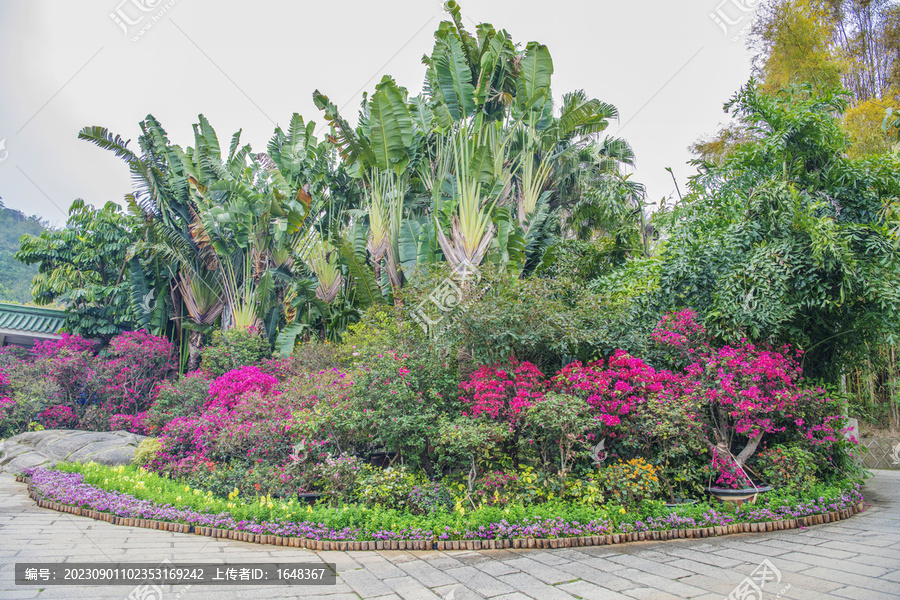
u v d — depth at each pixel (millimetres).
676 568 3709
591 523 4520
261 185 12406
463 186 7988
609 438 5648
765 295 5809
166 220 11180
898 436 10344
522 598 3160
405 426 5449
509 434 5219
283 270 10758
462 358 6660
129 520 5102
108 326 12258
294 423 5859
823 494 5426
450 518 4594
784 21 10508
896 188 6355
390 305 8367
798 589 3189
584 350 6453
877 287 5559
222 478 6066
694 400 5473
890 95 11250
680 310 6664
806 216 5797
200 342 11602
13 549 4051
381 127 8719
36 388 10023
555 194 11445
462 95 9148
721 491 5344
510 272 6684
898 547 4156
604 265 9914
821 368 7004
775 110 6535
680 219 7488
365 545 4297
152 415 8391
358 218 9891
